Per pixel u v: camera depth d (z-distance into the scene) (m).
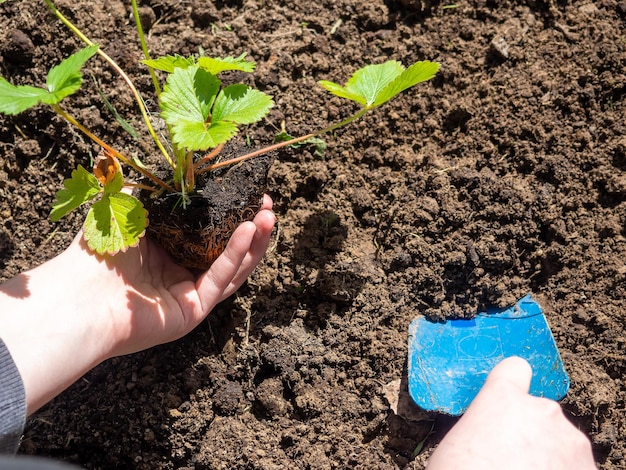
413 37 0.50
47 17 0.48
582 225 0.46
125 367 0.44
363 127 0.48
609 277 0.45
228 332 0.44
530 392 0.42
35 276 0.37
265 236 0.40
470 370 0.43
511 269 0.46
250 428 0.43
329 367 0.44
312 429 0.42
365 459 0.42
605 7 0.50
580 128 0.47
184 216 0.38
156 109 0.48
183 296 0.40
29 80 0.48
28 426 0.42
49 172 0.47
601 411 0.42
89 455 0.42
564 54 0.49
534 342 0.44
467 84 0.49
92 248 0.36
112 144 0.47
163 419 0.42
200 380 0.43
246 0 0.51
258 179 0.40
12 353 0.34
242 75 0.49
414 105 0.48
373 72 0.38
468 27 0.50
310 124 0.48
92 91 0.48
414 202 0.46
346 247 0.46
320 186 0.47
